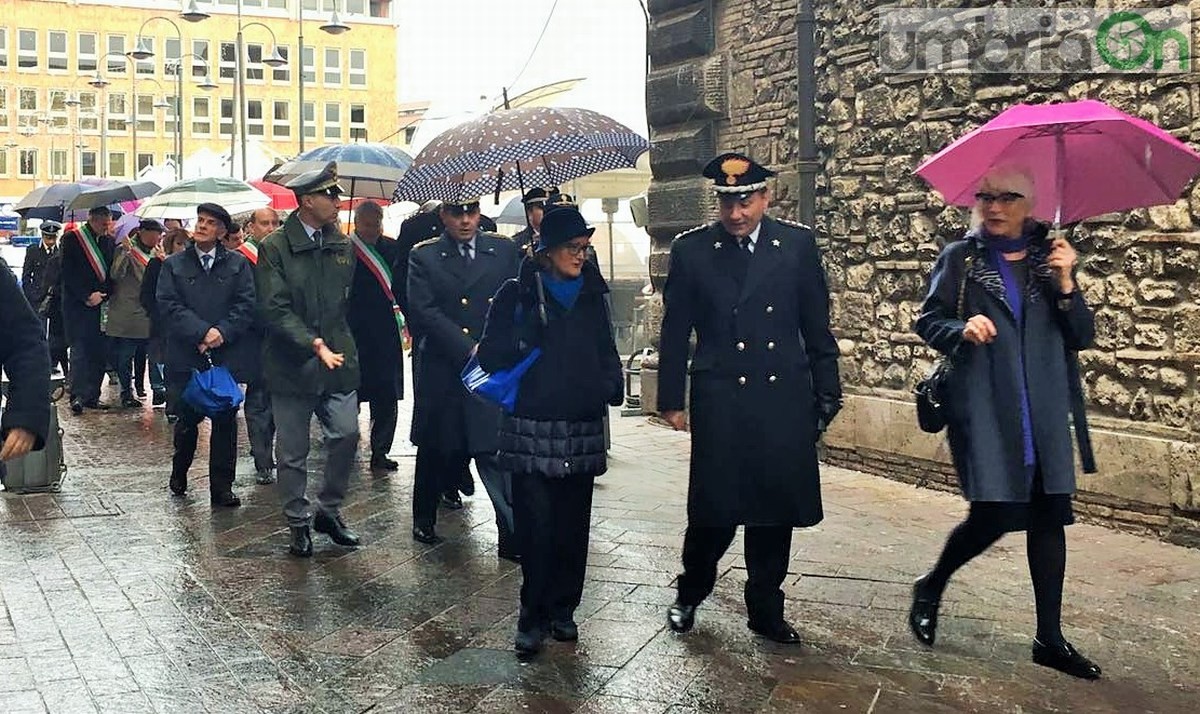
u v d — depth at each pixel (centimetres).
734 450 510
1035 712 451
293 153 7750
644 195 1433
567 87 1338
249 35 7619
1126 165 502
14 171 7331
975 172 506
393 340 916
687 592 540
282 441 674
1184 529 686
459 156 599
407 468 952
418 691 471
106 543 702
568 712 452
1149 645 524
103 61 6319
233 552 684
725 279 515
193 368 830
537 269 516
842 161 926
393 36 7875
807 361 521
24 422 374
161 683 475
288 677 485
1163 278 694
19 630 540
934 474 850
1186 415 686
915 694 468
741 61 1048
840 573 636
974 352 493
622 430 1152
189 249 834
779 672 492
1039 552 496
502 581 627
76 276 1292
